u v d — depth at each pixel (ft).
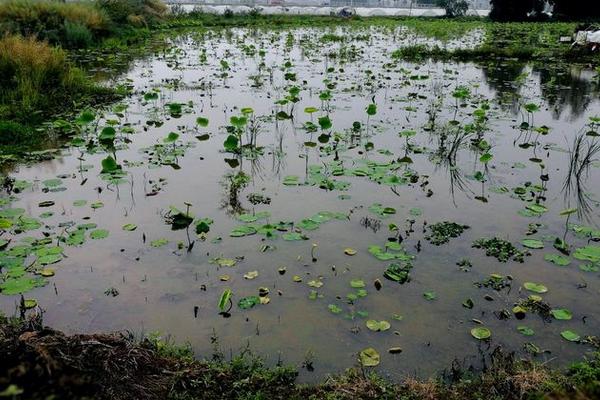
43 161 17.89
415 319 9.67
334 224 13.23
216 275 11.02
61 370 6.97
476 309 9.95
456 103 27.14
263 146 19.66
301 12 134.92
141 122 23.00
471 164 17.83
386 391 7.84
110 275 10.99
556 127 22.89
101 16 53.06
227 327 9.42
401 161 17.85
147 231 12.88
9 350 7.12
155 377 7.89
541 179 16.47
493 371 8.25
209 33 68.39
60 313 9.73
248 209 14.12
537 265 11.43
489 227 13.17
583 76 37.27
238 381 8.06
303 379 8.21
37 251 11.70
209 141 20.29
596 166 17.72
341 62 42.50
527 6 102.22
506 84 33.45
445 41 64.08
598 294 10.41
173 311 9.86
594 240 12.48
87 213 13.84
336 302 10.14
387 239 12.51
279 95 28.91
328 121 19.22
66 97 25.77
